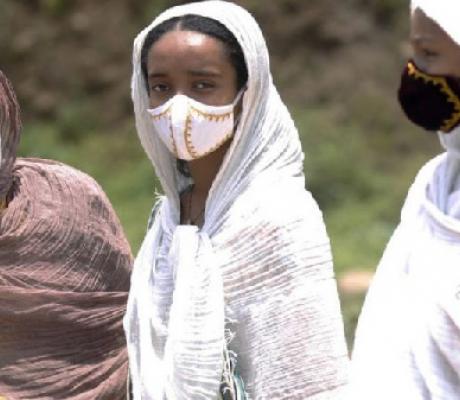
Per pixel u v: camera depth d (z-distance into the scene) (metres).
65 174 12.86
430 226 9.71
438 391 9.55
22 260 12.48
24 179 12.75
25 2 47.62
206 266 10.33
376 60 45.78
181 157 10.44
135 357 10.69
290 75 45.75
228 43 10.25
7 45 46.94
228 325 10.39
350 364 10.11
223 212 10.44
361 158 43.12
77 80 46.69
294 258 10.23
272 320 10.25
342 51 46.00
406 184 41.69
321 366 10.16
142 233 34.91
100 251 12.78
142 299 10.66
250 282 10.32
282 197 10.35
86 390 12.55
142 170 42.62
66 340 12.55
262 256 10.28
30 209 12.59
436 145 44.19
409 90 9.67
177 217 10.87
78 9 47.44
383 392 9.74
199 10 10.31
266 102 10.45
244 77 10.32
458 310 9.43
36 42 47.06
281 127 10.50
